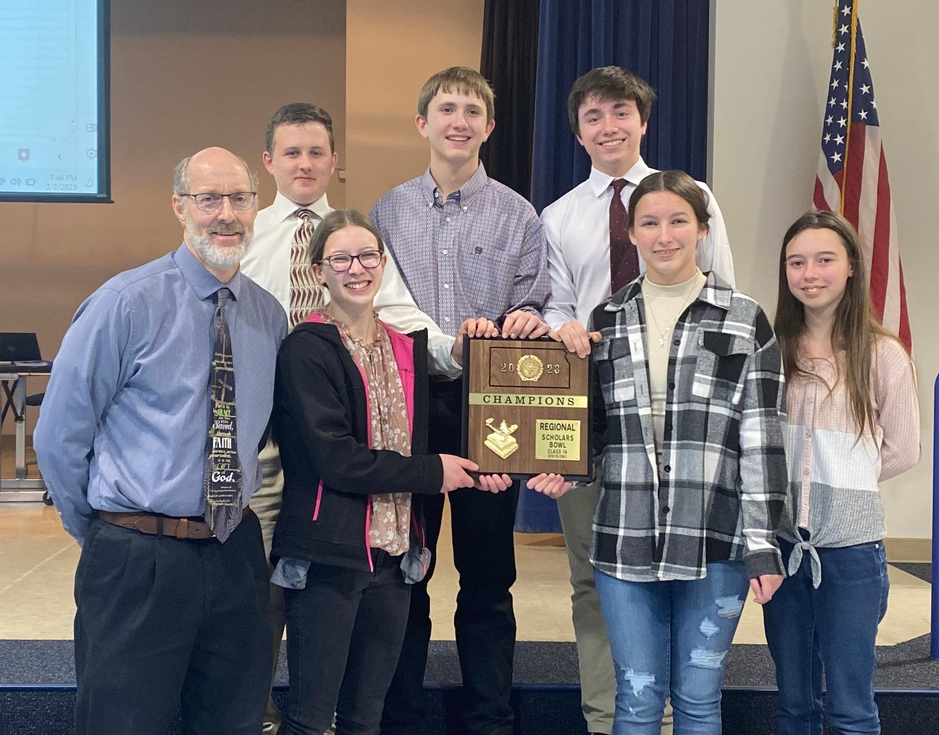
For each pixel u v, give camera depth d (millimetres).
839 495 2014
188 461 1714
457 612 2350
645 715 1940
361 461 1853
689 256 1988
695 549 1898
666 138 3902
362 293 1936
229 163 1771
